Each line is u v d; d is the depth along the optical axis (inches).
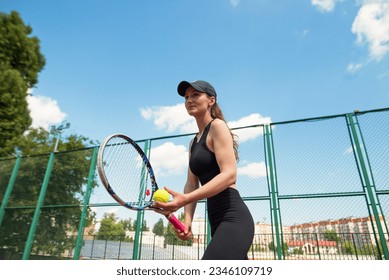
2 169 338.6
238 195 52.4
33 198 302.7
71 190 288.0
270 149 230.8
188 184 69.4
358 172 201.6
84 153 299.0
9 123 410.0
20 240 286.0
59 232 269.4
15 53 470.6
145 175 88.0
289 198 211.0
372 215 188.5
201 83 63.0
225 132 52.5
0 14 467.5
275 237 204.7
